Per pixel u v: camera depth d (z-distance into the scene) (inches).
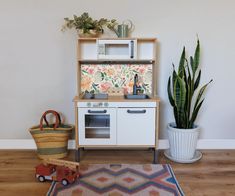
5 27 114.3
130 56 108.0
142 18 115.3
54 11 114.1
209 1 114.3
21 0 113.0
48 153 109.7
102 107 103.0
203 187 86.4
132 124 103.9
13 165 103.2
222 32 115.9
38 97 119.9
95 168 100.8
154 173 96.4
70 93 119.7
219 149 122.2
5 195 81.1
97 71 119.5
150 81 120.3
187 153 106.5
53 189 84.6
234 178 92.7
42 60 117.2
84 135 105.0
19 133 121.8
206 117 122.0
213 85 119.6
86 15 108.0
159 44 116.8
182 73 106.9
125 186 86.7
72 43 116.3
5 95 119.0
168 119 121.9
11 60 116.6
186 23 115.5
